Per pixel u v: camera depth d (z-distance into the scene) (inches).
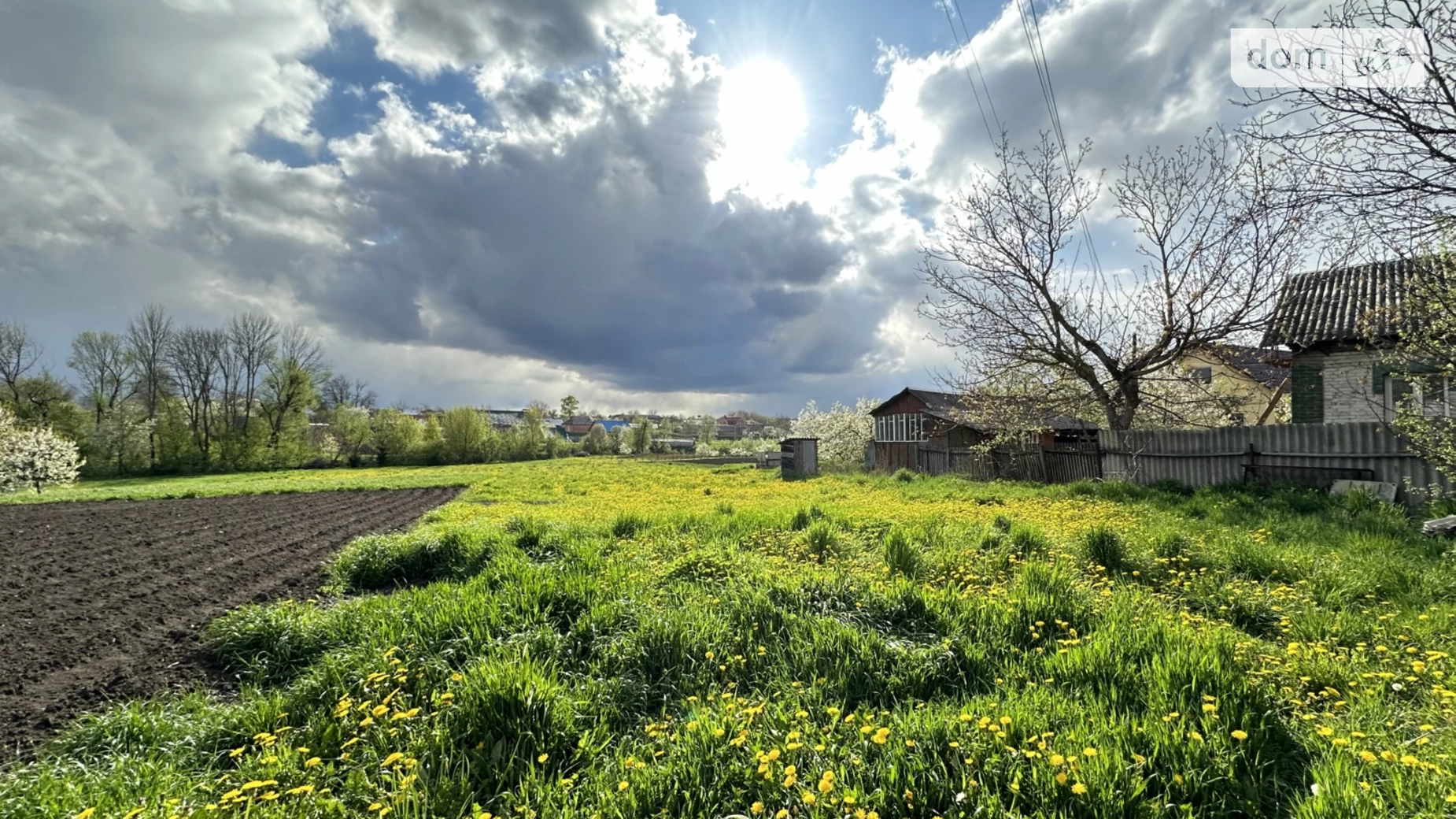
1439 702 127.3
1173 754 106.3
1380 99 259.0
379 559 309.6
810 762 115.2
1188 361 977.5
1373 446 448.5
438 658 170.6
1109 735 114.2
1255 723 114.9
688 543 345.7
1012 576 246.2
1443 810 88.5
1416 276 340.2
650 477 1163.3
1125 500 513.3
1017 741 114.3
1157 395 755.4
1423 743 111.0
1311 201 290.4
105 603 258.4
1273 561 250.2
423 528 451.5
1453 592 212.7
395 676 159.5
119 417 1974.7
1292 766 108.6
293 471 2058.3
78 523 552.4
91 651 200.1
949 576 255.6
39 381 1894.7
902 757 111.7
